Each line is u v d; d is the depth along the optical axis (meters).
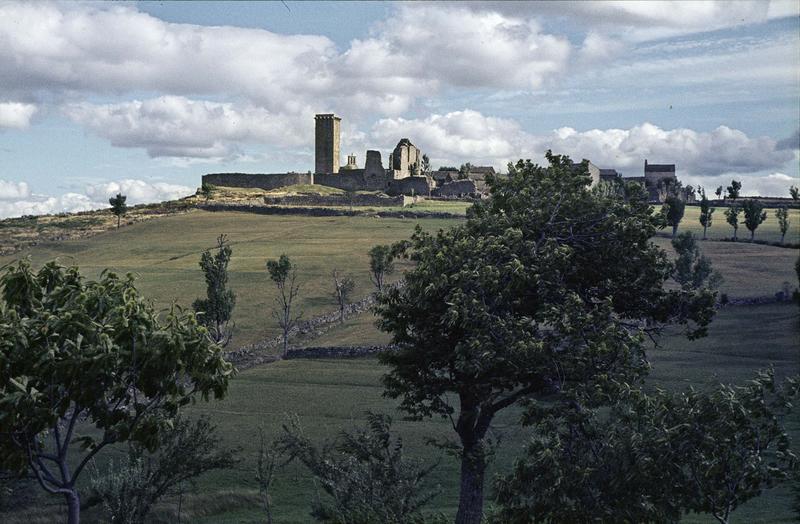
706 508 24.61
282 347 95.38
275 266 109.38
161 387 24.05
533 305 37.00
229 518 40.78
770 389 24.97
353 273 132.00
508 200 41.28
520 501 28.05
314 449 34.56
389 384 39.75
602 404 29.16
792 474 25.75
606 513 24.91
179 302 112.19
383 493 31.48
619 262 39.12
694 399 25.20
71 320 22.33
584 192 41.03
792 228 195.00
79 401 22.77
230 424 60.91
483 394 36.00
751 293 113.50
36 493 42.47
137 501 34.16
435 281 35.94
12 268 24.30
